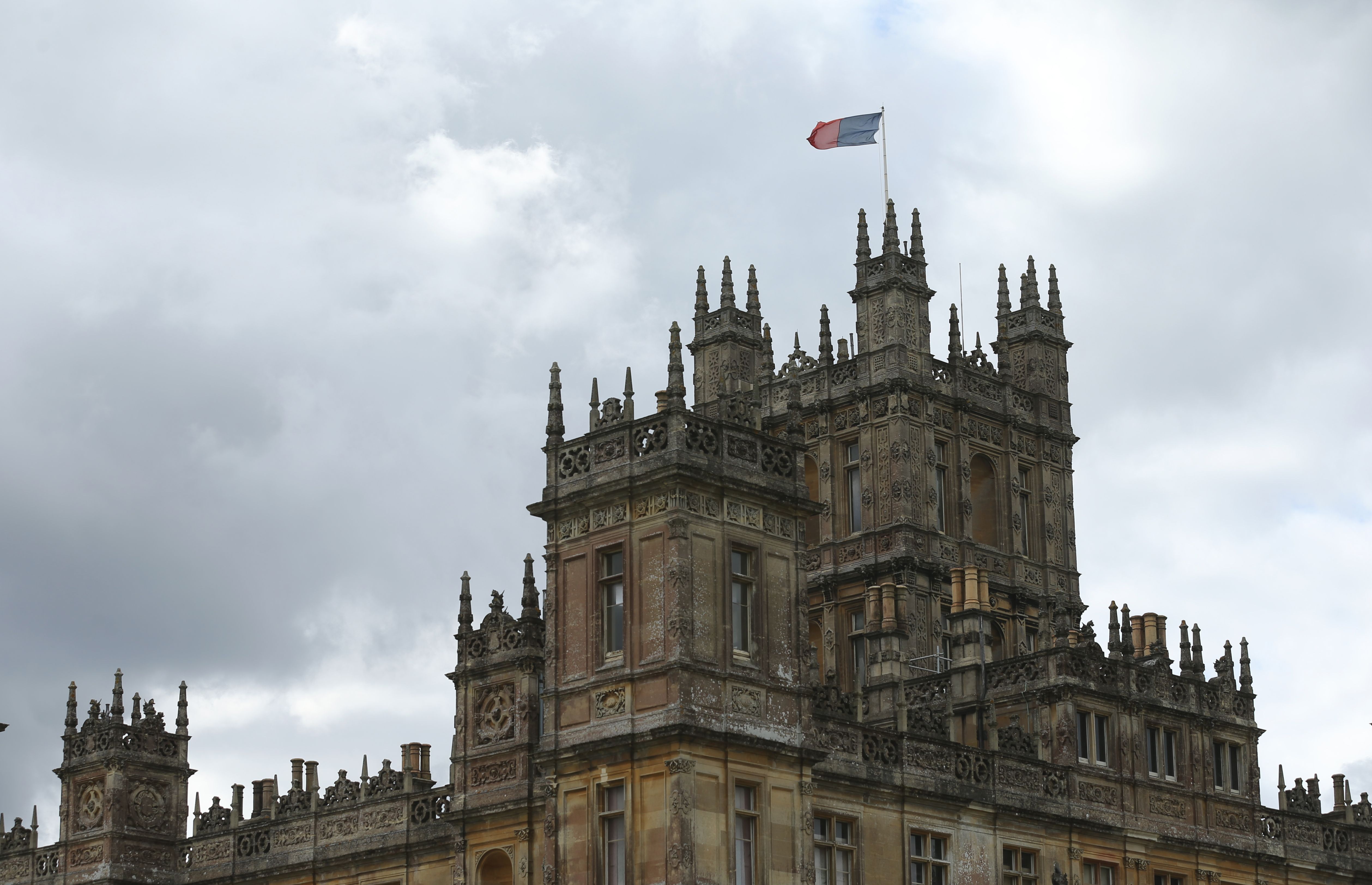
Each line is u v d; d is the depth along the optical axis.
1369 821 81.56
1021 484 88.62
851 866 62.38
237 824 75.44
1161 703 74.62
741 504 59.62
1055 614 82.12
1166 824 73.50
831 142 88.69
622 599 59.03
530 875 63.78
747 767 57.72
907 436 84.44
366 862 70.31
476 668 66.88
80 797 78.38
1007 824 67.81
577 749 58.09
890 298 85.88
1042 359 90.75
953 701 73.50
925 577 83.56
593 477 59.91
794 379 64.38
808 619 60.84
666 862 55.66
